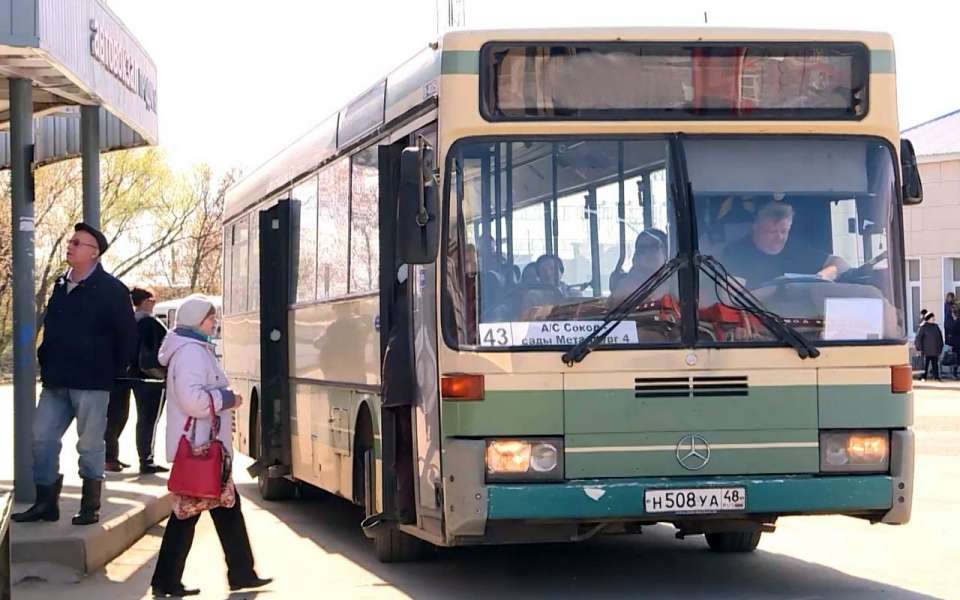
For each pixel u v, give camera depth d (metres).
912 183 9.56
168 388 9.70
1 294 58.16
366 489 11.12
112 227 62.41
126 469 16.59
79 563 10.54
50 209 58.06
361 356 11.27
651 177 9.14
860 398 9.12
